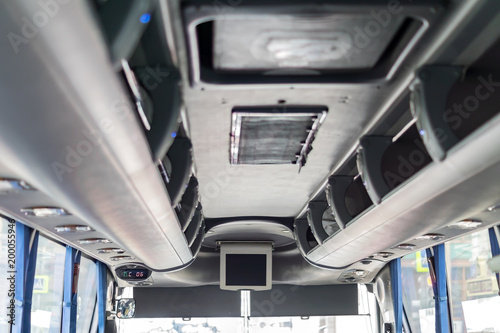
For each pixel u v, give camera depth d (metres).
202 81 3.74
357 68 3.65
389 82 3.75
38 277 8.83
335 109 4.39
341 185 6.44
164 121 3.44
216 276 11.57
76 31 1.84
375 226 5.61
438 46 3.22
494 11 2.85
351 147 5.39
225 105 4.27
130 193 3.80
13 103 2.18
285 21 2.97
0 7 1.63
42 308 8.82
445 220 4.95
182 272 11.21
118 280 11.17
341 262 8.96
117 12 2.20
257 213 9.30
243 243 11.38
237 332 11.89
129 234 5.38
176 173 4.82
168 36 3.08
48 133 2.49
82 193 3.54
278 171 6.45
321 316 11.77
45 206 5.17
